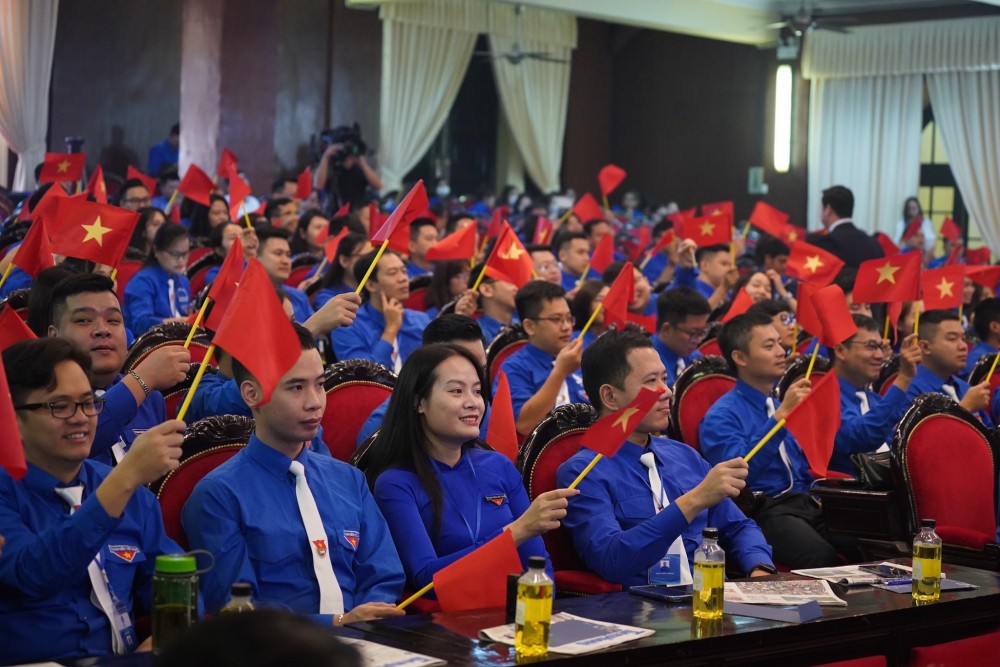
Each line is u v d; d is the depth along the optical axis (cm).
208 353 271
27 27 1483
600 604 301
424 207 399
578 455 378
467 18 1823
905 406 510
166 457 260
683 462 395
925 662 302
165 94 1630
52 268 385
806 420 385
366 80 1661
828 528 446
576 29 1998
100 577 282
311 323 387
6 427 237
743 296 659
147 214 763
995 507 457
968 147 1750
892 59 1761
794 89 1803
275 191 1285
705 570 287
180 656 105
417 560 331
